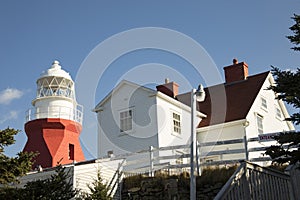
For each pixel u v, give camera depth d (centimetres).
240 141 1425
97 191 1340
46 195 1128
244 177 818
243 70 2391
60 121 2441
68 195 1218
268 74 2325
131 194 1464
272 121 2314
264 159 1374
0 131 1114
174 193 1342
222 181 1287
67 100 2538
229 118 2056
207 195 1287
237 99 2200
